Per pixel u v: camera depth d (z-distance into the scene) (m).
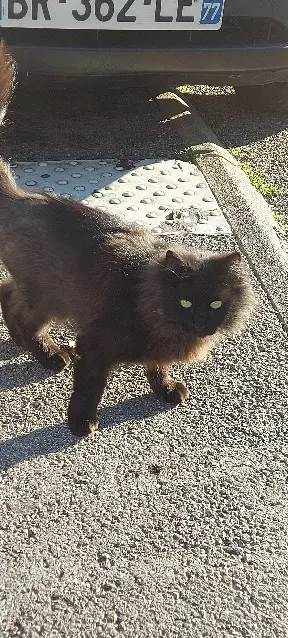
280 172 1.65
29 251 0.97
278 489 0.87
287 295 1.20
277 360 1.08
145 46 1.46
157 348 0.93
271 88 1.86
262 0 1.47
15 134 1.66
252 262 1.28
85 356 0.95
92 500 0.84
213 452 0.92
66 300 0.96
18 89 1.76
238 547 0.79
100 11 1.39
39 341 1.06
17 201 0.99
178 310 0.89
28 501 0.83
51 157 1.58
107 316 0.91
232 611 0.72
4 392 1.00
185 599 0.73
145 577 0.75
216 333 0.94
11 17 1.38
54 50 1.43
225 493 0.86
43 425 0.95
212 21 1.45
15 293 1.05
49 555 0.77
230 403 1.00
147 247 0.94
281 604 0.73
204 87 2.06
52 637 0.69
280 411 0.99
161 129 1.73
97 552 0.78
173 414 0.98
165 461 0.90
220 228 1.37
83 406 0.95
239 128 1.85
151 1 1.40
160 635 0.70
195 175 1.54
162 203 1.43
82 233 0.95
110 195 1.44
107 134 1.70
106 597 0.73
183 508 0.83
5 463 0.88
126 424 0.96
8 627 0.69
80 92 1.90
